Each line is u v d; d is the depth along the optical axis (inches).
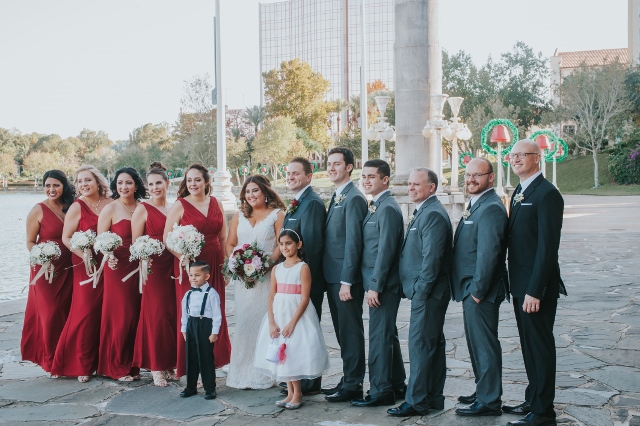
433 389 184.7
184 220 221.0
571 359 236.5
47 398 203.3
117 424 178.4
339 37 4968.0
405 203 617.6
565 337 270.7
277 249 214.1
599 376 214.8
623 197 1628.9
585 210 1195.9
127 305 223.0
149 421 180.7
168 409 191.2
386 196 190.5
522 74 2354.8
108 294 222.7
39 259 225.3
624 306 338.0
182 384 218.8
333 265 198.4
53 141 4773.6
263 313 213.5
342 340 196.2
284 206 222.2
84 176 235.0
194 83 2234.3
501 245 174.1
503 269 179.9
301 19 5246.1
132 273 224.1
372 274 188.1
